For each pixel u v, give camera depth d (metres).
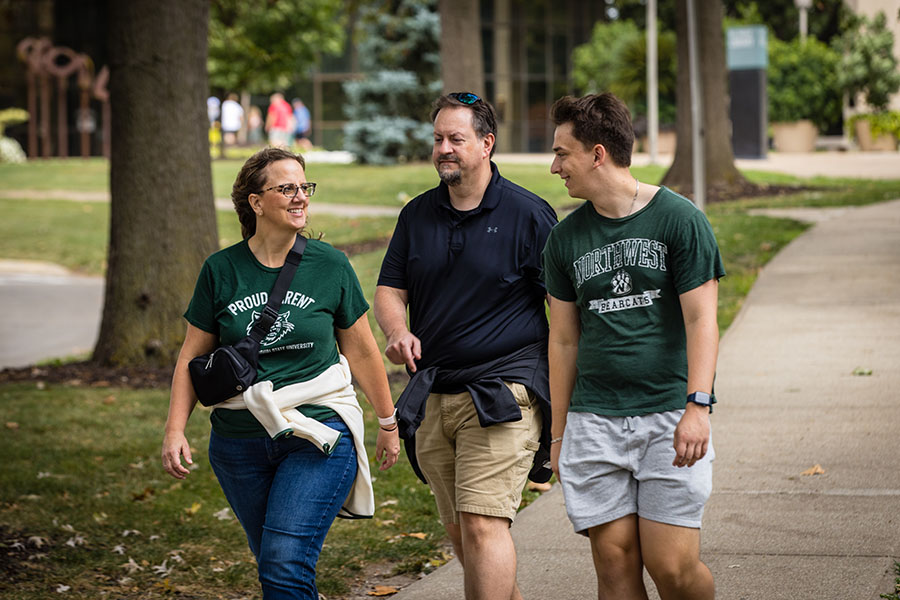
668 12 87.25
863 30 75.44
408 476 14.30
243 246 7.96
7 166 73.19
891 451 13.02
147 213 22.47
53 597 10.38
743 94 58.88
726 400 15.84
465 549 8.31
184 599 10.52
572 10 85.88
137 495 13.94
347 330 8.15
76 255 48.84
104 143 85.19
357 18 84.62
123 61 22.31
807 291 23.50
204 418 18.19
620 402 7.32
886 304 21.77
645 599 7.55
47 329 33.91
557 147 7.34
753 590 9.27
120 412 18.81
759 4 89.94
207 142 23.03
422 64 66.75
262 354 7.73
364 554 11.62
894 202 38.69
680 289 7.12
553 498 12.73
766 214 36.41
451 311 8.45
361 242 38.59
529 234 8.50
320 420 7.80
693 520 7.20
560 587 9.88
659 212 7.18
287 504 7.60
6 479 14.71
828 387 16.16
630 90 71.69
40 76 84.12
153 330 22.53
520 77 83.81
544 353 8.54
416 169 61.06
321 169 62.31
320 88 90.62
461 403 8.42
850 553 9.98
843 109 75.62
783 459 12.96
